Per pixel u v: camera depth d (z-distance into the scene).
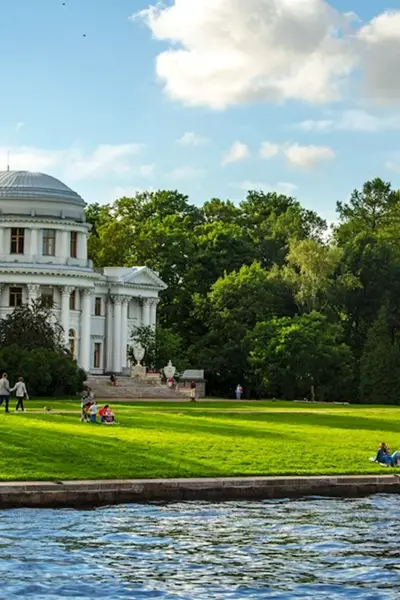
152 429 62.69
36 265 133.25
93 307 141.62
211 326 148.00
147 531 37.66
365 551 35.34
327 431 66.19
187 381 136.12
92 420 66.00
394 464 51.50
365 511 42.16
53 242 136.88
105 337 143.25
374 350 136.88
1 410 75.62
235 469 47.84
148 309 147.75
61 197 137.38
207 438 58.28
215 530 38.06
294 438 60.44
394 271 152.38
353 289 148.88
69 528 37.88
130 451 51.47
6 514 40.22
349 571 32.97
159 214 172.62
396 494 47.00
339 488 46.78
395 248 156.62
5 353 106.50
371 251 151.88
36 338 113.12
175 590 30.88
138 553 34.62
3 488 42.00
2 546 34.97
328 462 51.09
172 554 34.59
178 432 61.34
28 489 42.28
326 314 146.12
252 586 31.36
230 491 45.03
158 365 138.12
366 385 135.62
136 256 159.88
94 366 141.88
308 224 183.62
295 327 135.12
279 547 35.75
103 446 52.53
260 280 148.62
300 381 134.75
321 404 112.50
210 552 34.94
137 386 122.19
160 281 148.88
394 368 135.12
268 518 40.41
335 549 35.53
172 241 159.50
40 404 89.06
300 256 147.00
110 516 40.19
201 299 150.62
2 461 47.34
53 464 47.28
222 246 161.12
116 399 110.25
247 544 36.03
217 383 147.00
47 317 118.75
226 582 31.69
